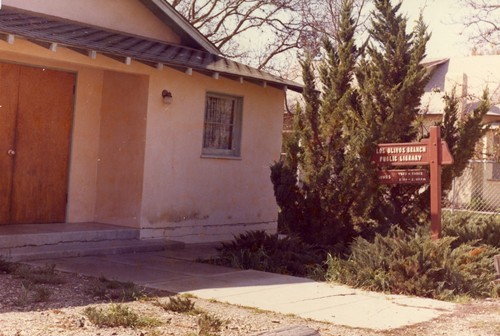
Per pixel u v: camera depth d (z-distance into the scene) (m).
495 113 24.84
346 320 7.58
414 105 12.07
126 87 12.87
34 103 12.05
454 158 12.53
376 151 11.49
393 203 12.43
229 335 6.50
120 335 6.27
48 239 11.02
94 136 13.08
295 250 11.40
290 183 12.19
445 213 14.12
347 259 10.98
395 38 12.27
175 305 7.48
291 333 5.66
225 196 14.20
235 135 14.58
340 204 11.76
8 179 11.68
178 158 13.19
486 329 7.29
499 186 22.53
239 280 9.70
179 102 13.15
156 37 14.13
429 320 7.71
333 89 12.12
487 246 10.88
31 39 9.85
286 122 24.14
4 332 6.09
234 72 12.96
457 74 25.72
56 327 6.40
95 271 9.71
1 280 8.53
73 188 12.72
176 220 13.18
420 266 9.48
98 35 11.98
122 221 12.74
